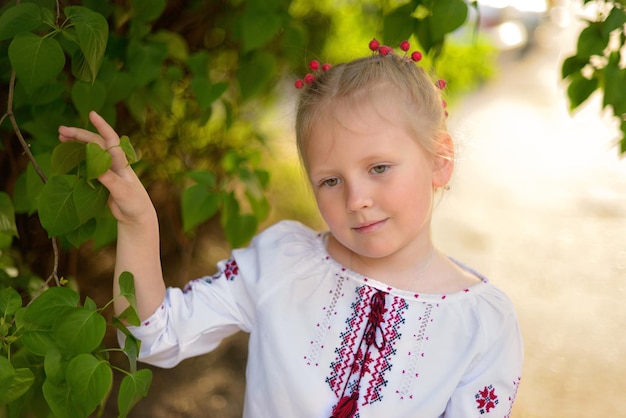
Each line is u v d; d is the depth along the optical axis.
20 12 1.16
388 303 1.35
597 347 3.39
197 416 2.65
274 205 4.06
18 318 1.10
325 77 1.34
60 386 1.07
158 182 2.81
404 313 1.34
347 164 1.27
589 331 3.54
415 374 1.31
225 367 2.99
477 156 6.27
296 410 1.34
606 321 3.63
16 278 1.69
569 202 5.32
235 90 2.88
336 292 1.38
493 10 9.94
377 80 1.30
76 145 1.11
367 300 1.36
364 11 3.15
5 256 1.71
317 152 1.30
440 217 4.91
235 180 2.19
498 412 1.33
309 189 1.58
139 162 2.24
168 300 1.33
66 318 1.05
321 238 1.48
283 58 2.89
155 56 1.81
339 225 1.30
